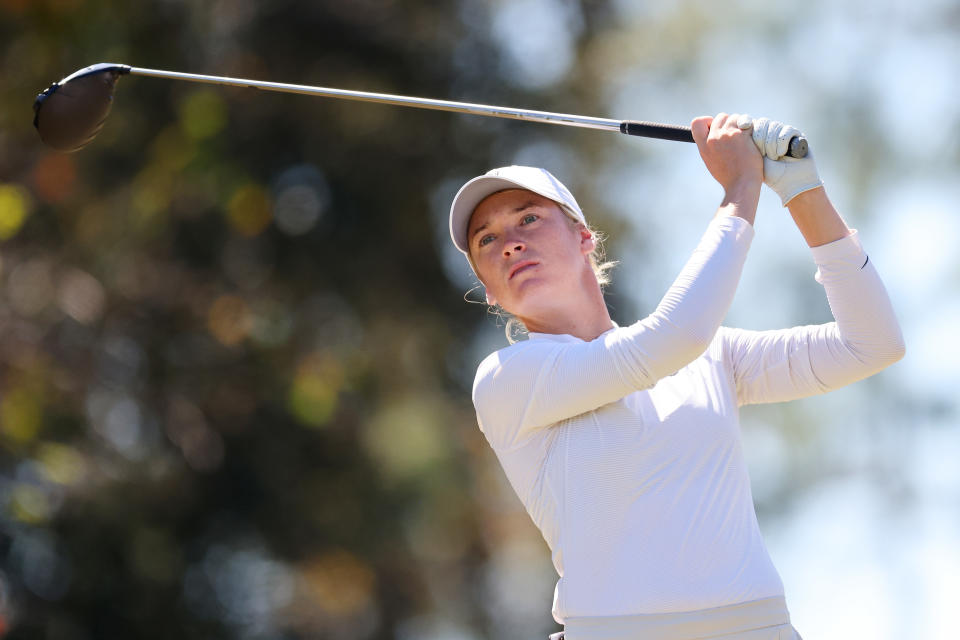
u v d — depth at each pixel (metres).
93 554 41.38
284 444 45.56
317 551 45.78
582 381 11.34
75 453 39.41
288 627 45.09
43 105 13.97
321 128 46.59
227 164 43.78
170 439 42.91
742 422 49.84
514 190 12.84
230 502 45.19
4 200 36.91
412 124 47.69
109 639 41.88
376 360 47.25
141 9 44.00
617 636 10.95
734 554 11.07
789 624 11.20
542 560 49.81
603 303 12.94
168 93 44.50
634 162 49.19
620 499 11.21
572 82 49.34
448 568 48.59
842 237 12.00
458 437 47.59
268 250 47.06
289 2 46.81
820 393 12.37
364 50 48.03
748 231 11.55
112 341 42.16
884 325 11.94
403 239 48.59
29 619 39.94
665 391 11.59
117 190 43.94
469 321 49.00
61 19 41.97
